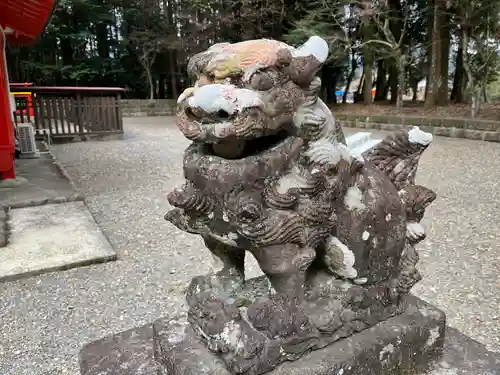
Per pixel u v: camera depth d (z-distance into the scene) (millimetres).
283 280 1018
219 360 1045
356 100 12938
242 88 883
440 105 9594
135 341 1305
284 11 10547
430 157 5883
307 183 971
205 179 950
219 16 11555
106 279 2418
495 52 7945
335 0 9383
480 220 3311
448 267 2510
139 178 4906
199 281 1197
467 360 1277
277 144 970
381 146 1243
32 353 1764
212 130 866
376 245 1122
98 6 13500
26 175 4691
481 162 5480
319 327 1076
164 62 15133
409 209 1229
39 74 14016
